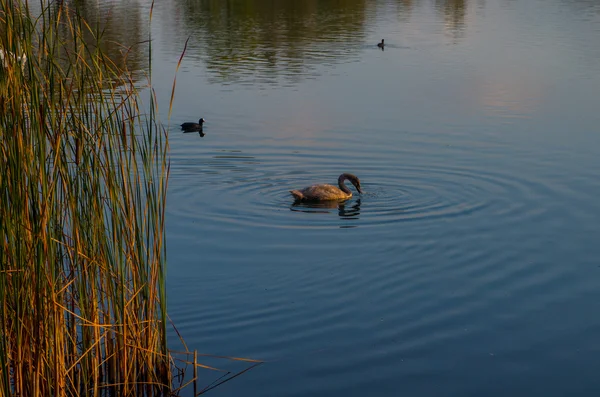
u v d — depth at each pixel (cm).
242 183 1584
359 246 1255
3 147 686
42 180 700
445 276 1138
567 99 2322
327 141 1880
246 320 996
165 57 3059
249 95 2412
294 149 1816
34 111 703
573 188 1532
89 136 773
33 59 726
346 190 1527
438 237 1293
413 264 1183
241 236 1302
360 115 2141
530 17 4469
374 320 1002
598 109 2192
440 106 2247
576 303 1047
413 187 1569
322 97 2386
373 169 1683
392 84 2584
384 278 1131
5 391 693
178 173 1628
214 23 4138
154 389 827
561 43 3422
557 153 1770
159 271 812
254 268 1163
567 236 1288
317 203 1481
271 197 1514
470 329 978
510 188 1542
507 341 950
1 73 686
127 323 797
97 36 782
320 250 1240
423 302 1052
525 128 1995
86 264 771
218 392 839
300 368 887
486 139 1894
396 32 3878
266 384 855
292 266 1173
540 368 891
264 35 3738
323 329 975
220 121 2075
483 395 838
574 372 882
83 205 777
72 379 770
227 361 898
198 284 1101
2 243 677
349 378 867
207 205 1452
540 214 1395
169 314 1009
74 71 776
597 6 4997
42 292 708
